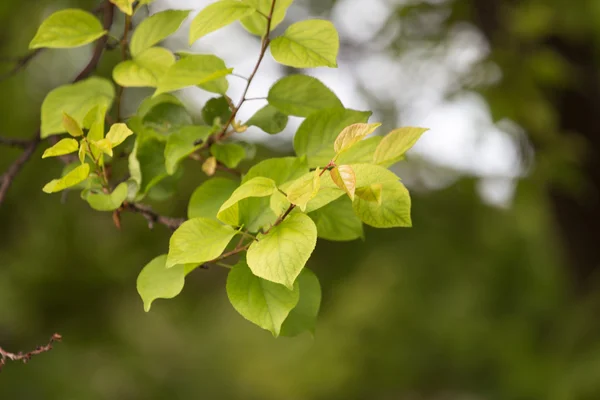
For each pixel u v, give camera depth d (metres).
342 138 1.19
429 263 7.90
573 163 4.51
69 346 6.26
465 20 4.81
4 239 6.02
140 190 1.70
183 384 9.79
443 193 7.05
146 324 8.98
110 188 1.67
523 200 5.03
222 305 10.91
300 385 9.90
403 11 4.96
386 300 8.91
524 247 7.18
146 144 1.74
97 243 6.30
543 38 4.37
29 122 5.90
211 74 1.48
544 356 6.35
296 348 10.30
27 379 6.05
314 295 1.52
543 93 4.40
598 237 4.79
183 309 9.36
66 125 1.51
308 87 1.65
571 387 4.84
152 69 1.65
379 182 1.28
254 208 1.40
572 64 4.42
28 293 5.91
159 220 1.69
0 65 5.21
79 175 1.47
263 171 1.45
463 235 7.59
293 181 1.33
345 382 9.42
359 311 9.27
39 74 6.13
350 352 9.47
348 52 6.76
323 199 1.29
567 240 4.95
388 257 8.09
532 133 4.41
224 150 1.69
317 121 1.56
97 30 1.70
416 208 7.42
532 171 4.53
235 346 11.00
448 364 8.38
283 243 1.23
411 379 8.81
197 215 1.55
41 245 6.04
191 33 1.41
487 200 6.18
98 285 6.12
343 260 8.15
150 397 7.91
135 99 6.04
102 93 1.81
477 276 7.69
